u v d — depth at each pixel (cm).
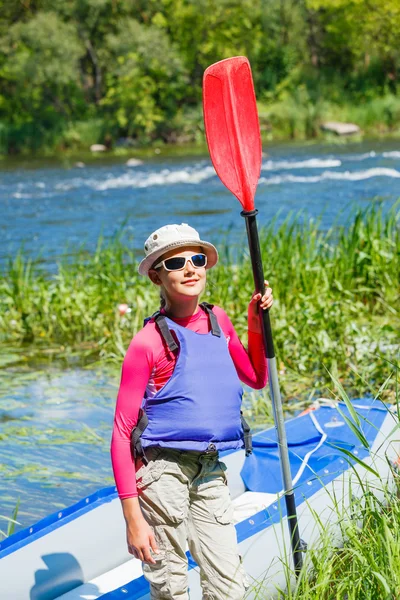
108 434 1011
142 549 506
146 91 7081
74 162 5369
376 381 1108
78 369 1280
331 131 6438
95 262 1703
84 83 7756
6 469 910
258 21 8012
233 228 2609
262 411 1060
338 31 7912
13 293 1619
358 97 7631
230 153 590
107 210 3164
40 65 7112
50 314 1534
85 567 632
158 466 521
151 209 3142
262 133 6538
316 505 684
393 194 3117
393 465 756
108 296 1524
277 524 647
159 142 7025
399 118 6750
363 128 6769
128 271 1697
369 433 823
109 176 4341
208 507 532
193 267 542
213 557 527
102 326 1470
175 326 534
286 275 1543
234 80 596
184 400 524
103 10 7631
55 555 619
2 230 2783
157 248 539
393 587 522
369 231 1669
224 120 591
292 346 1263
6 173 4747
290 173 3944
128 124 7044
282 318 1316
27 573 596
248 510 732
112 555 654
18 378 1242
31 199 3556
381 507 613
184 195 3494
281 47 7888
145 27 7462
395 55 7812
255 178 590
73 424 1044
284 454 596
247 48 7812
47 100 7356
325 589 570
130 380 521
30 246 2462
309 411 891
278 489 773
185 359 527
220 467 541
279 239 1797
